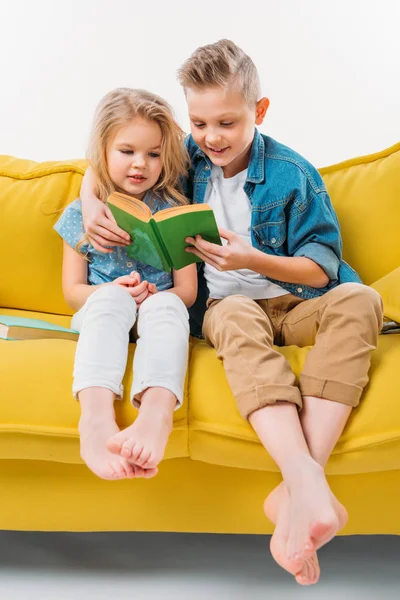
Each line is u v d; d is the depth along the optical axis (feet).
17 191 5.73
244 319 4.09
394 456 3.85
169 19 7.79
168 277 5.11
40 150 7.89
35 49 7.81
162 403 3.75
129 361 4.09
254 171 4.99
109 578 4.35
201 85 4.59
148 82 7.84
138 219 4.17
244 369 3.85
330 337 3.96
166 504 4.09
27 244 5.58
